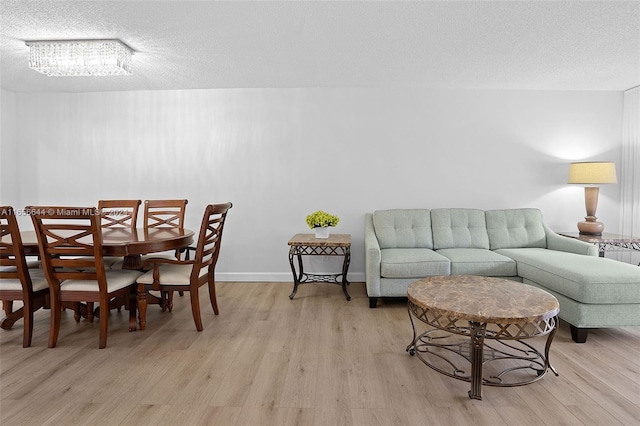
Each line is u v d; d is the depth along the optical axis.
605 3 2.39
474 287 2.53
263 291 4.14
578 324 2.70
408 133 4.47
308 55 3.34
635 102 4.29
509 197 4.52
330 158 4.49
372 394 2.06
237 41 3.01
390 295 3.52
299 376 2.25
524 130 4.47
